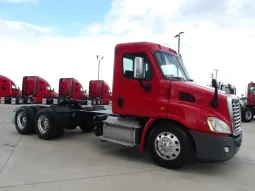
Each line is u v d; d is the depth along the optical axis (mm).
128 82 6359
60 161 6051
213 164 6223
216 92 5379
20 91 31922
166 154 5699
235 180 5223
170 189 4621
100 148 7422
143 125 6309
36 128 8625
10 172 5172
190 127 5410
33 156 6398
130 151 7145
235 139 5551
